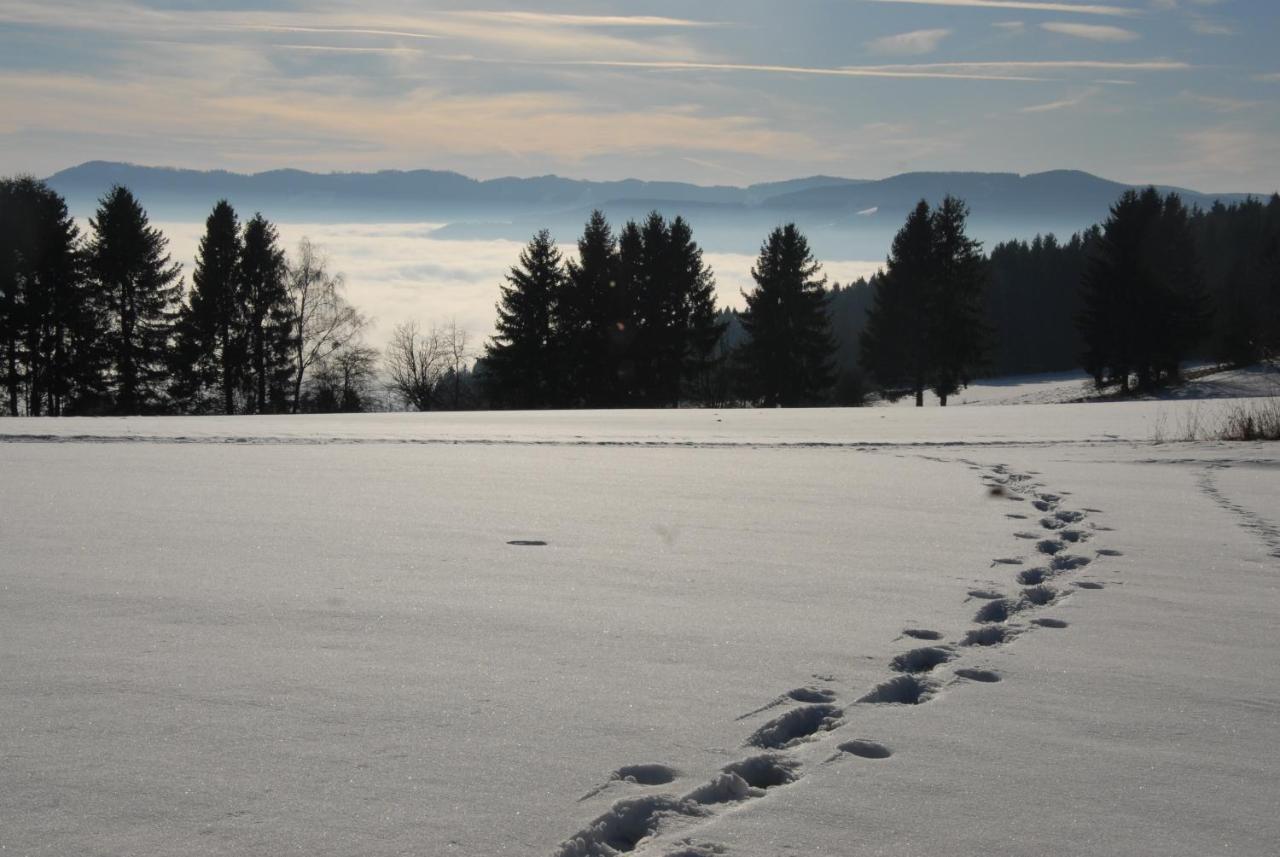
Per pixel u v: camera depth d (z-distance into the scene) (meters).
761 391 55.25
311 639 4.26
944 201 55.50
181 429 16.41
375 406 51.66
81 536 6.50
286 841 2.53
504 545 6.45
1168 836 2.69
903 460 12.40
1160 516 8.04
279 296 48.81
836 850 2.56
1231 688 3.89
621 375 52.66
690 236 53.91
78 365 46.44
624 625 4.59
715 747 3.18
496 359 51.78
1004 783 2.99
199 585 5.17
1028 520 7.80
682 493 9.13
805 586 5.43
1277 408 16.80
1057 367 96.12
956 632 4.56
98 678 3.70
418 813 2.69
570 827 2.63
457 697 3.59
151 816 2.64
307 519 7.33
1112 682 3.94
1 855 2.42
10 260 45.72
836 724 3.45
